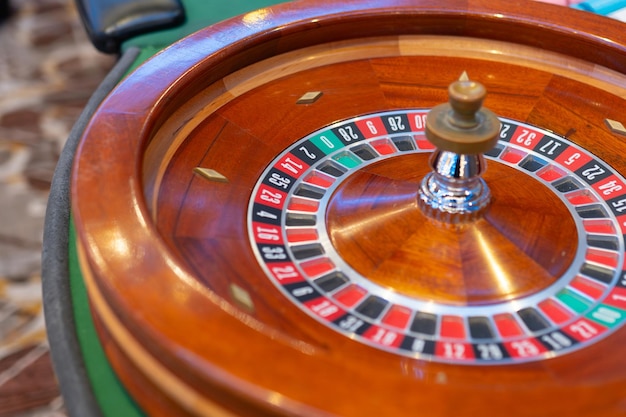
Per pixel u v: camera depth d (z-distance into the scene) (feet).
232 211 3.52
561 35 4.39
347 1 4.70
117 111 3.63
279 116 4.17
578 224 3.50
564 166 3.90
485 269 3.20
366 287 3.11
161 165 3.64
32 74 12.05
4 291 8.25
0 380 7.29
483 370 2.67
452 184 3.46
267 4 6.81
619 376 2.35
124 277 2.73
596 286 3.13
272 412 2.29
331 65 4.57
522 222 3.46
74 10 14.15
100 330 3.19
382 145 4.06
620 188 3.74
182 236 3.29
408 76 4.52
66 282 3.63
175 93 3.84
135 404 3.00
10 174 9.87
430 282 3.13
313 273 3.18
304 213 3.56
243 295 3.01
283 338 2.49
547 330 2.89
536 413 2.21
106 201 3.08
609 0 5.82
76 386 3.10
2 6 13.76
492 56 4.61
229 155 3.87
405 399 2.27
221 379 2.36
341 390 2.30
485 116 3.35
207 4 6.83
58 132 10.64
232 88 4.29
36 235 8.96
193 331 2.52
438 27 4.65
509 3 4.63
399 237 3.38
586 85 4.38
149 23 6.37
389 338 2.84
